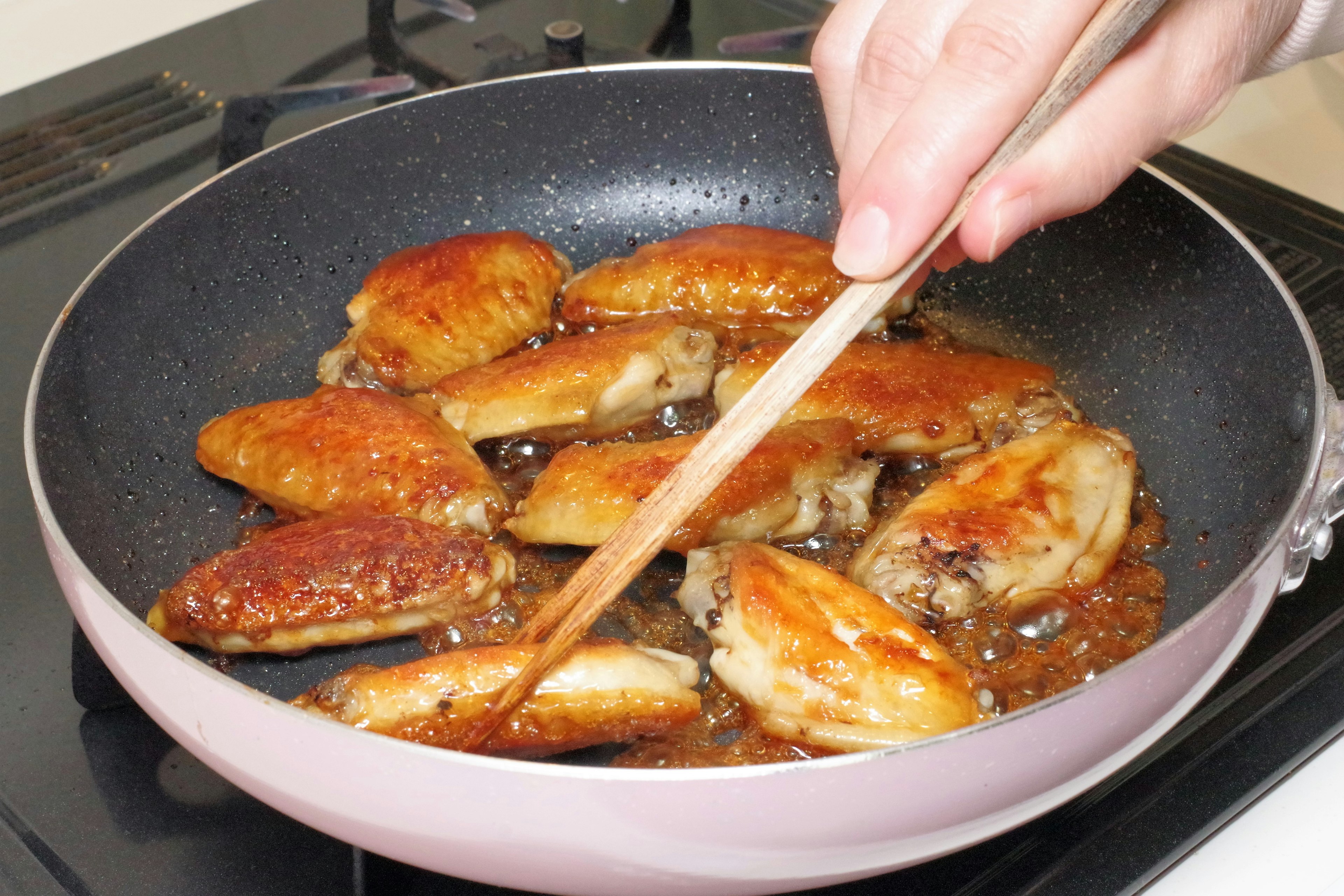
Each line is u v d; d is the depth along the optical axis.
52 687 0.42
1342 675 0.42
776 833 0.34
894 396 0.47
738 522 0.44
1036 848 0.38
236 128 0.57
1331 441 0.40
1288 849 0.39
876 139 0.43
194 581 0.41
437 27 0.64
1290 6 0.43
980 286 0.53
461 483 0.44
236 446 0.46
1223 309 0.47
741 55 0.60
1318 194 0.57
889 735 0.39
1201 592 0.44
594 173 0.56
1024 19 0.37
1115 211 0.50
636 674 0.39
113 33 0.67
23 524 0.46
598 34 0.63
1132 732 0.36
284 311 0.52
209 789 0.40
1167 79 0.41
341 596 0.41
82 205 0.56
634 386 0.47
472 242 0.51
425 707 0.39
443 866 0.35
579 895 0.36
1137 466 0.47
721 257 0.51
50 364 0.44
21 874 0.38
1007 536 0.43
